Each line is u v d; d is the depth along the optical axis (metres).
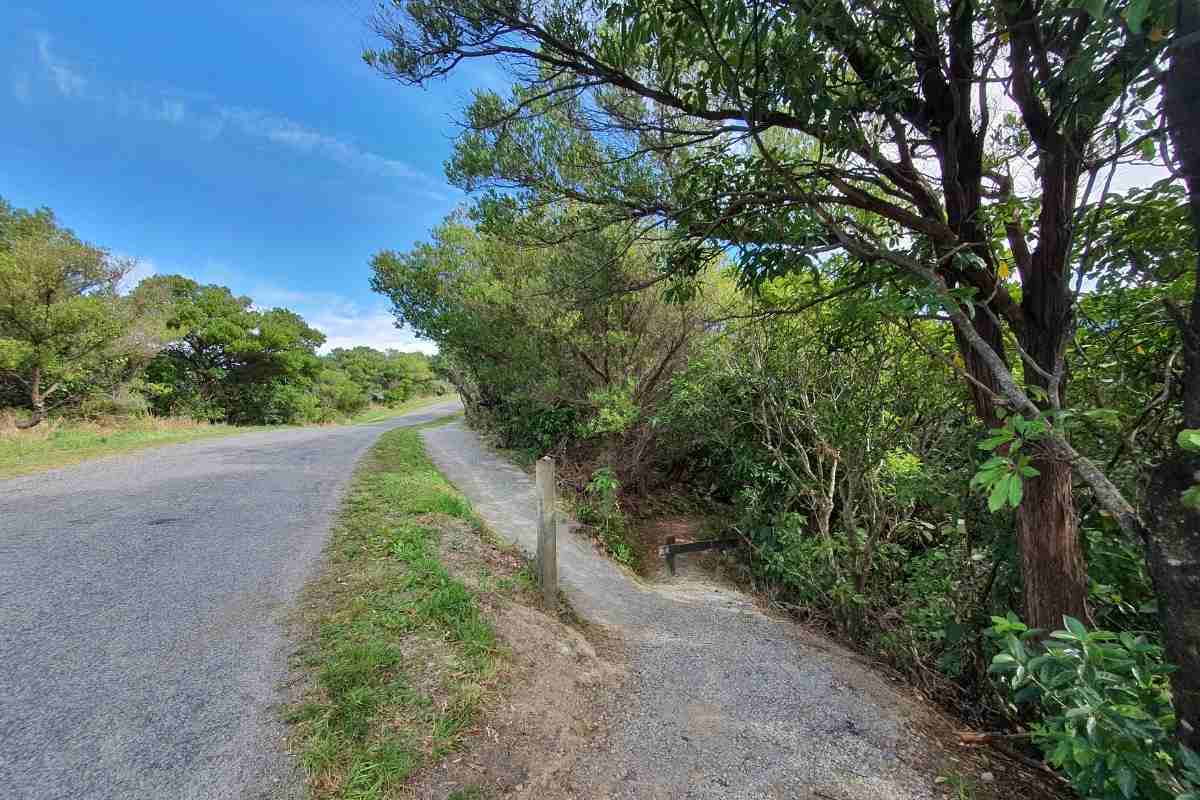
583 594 4.84
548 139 4.00
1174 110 1.33
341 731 2.15
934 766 2.51
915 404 4.07
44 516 5.10
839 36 2.10
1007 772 2.51
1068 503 2.52
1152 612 2.33
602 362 9.18
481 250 10.25
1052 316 2.44
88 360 15.52
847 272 3.61
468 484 8.93
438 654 2.80
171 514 5.25
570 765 2.29
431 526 5.08
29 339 13.98
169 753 1.98
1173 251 2.43
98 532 4.59
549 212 4.95
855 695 3.19
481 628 3.08
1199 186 1.29
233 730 2.12
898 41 2.49
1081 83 1.80
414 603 3.29
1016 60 2.16
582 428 9.09
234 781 1.88
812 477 5.17
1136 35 1.41
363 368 47.28
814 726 2.80
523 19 2.90
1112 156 1.95
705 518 8.23
